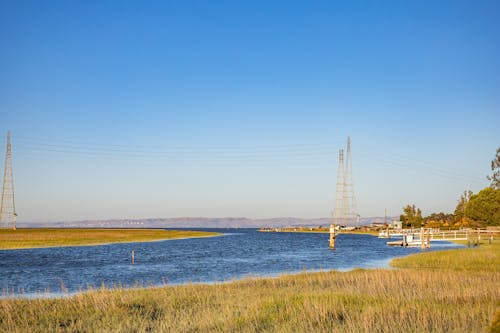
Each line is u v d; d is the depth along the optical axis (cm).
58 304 2606
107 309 2408
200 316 2202
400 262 5447
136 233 16225
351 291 2919
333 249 9600
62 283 3931
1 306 2514
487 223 12088
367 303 2428
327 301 2481
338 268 5369
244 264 6031
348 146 12144
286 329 1897
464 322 1838
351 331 1814
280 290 3120
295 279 3741
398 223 15925
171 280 4362
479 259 5219
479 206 12188
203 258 7069
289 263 6203
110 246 9719
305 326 1925
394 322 1922
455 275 3662
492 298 2444
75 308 2478
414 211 16712
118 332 1895
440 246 9225
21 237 10588
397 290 2919
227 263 6184
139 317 2183
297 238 17788
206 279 4425
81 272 5003
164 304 2591
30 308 2438
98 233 15050
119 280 4372
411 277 3525
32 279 4428
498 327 1572
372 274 3819
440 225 16600
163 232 18825
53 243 9431
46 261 6269
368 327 1852
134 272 5028
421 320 1944
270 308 2342
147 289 3284
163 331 1923
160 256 7375
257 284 3484
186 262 6334
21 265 5734
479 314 2027
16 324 2092
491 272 4069
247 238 17538
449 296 2608
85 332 1956
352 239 15600
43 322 2153
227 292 3062
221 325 1988
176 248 9594
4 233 12788
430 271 4134
